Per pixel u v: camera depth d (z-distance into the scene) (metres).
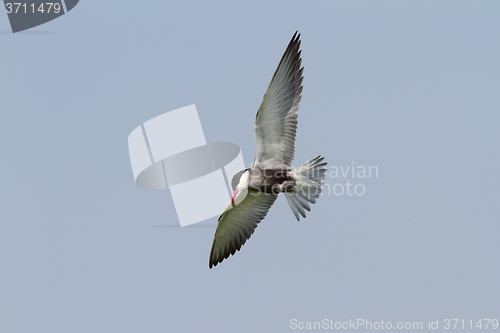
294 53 12.48
